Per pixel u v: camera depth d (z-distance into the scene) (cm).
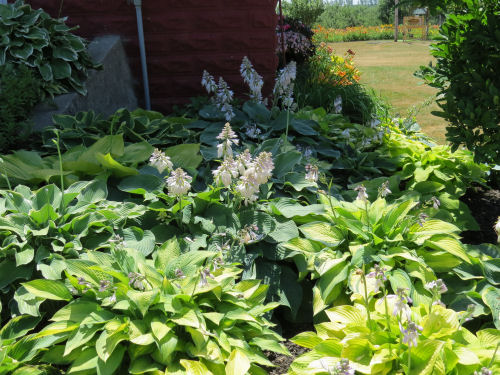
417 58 1805
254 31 662
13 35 549
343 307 307
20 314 307
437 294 264
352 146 548
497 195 560
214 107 578
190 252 320
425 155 532
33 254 319
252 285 324
